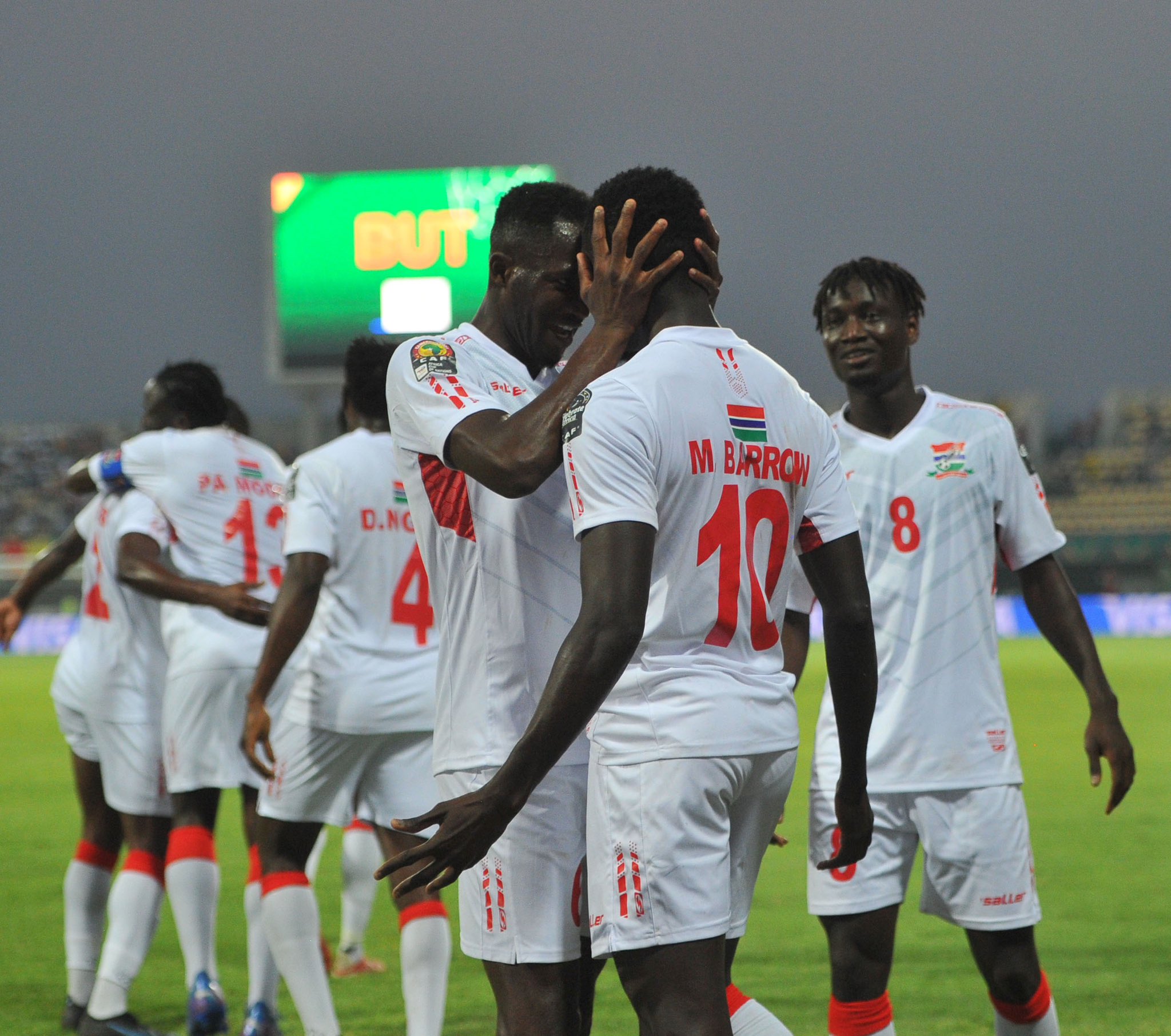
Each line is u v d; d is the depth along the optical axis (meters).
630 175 7.80
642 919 7.18
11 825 27.91
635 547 6.83
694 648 7.34
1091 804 29.66
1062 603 11.93
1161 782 32.38
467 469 7.70
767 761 7.51
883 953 11.45
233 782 14.31
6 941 18.41
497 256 8.73
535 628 8.23
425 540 8.53
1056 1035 11.66
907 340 12.08
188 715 14.35
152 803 14.73
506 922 8.10
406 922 12.73
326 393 57.84
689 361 7.42
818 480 7.96
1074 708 46.66
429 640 13.06
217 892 14.45
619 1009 15.05
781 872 22.91
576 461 7.07
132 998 15.71
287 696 14.66
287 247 57.47
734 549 7.36
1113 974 16.12
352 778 12.95
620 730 7.34
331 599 12.86
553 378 9.02
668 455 7.13
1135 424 136.25
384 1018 14.72
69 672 15.16
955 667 11.52
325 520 12.60
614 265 7.62
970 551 11.68
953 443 11.83
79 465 15.42
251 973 13.80
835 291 12.05
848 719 8.17
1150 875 22.23
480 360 8.60
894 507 11.74
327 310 57.41
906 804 11.47
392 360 8.49
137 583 13.93
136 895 14.28
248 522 15.34
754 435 7.50
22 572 90.44
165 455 14.95
